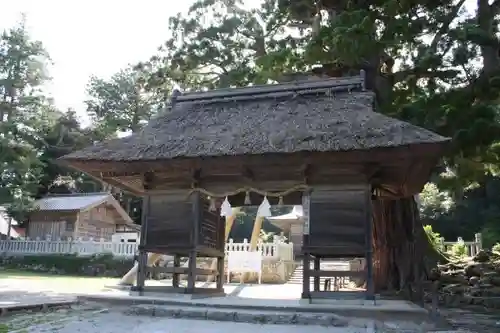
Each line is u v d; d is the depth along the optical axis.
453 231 34.41
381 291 13.46
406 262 13.63
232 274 21.02
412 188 12.12
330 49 13.10
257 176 11.00
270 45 19.14
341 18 13.38
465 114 11.72
